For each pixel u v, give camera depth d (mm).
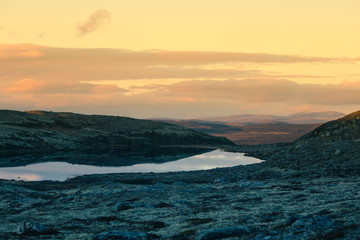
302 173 89375
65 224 49500
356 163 88062
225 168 118750
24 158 167375
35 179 110750
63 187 95500
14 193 80250
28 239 40250
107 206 63188
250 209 51562
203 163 157500
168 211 54781
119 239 37750
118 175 115000
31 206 69062
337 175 83750
